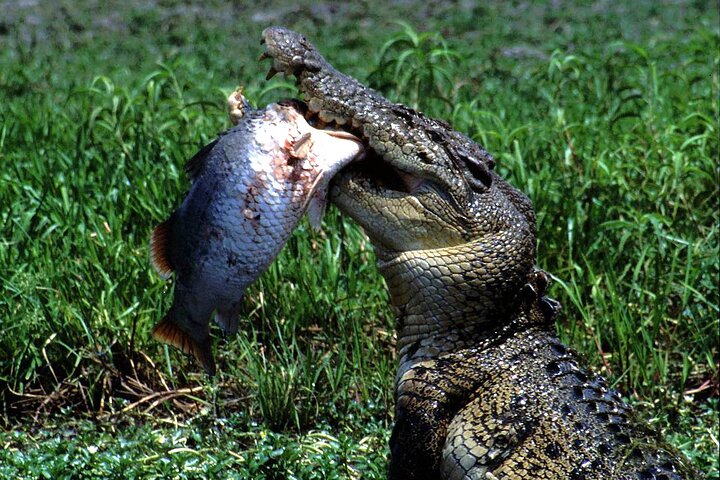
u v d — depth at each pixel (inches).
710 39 935.0
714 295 637.3
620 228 674.2
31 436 561.9
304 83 395.5
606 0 1557.6
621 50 1240.8
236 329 397.7
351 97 394.9
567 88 981.2
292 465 498.0
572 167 737.0
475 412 394.9
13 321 593.3
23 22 1477.6
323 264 644.1
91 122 788.0
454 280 402.0
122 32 1439.5
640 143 778.8
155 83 890.1
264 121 384.2
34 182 717.9
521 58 1249.4
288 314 621.9
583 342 617.6
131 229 680.4
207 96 1027.3
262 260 386.0
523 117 909.8
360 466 510.0
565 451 378.6
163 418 583.2
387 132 393.1
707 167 724.7
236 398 595.2
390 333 618.2
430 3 1581.0
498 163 729.0
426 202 399.5
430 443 396.2
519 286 410.3
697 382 618.2
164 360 606.9
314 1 1606.8
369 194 400.8
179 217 389.1
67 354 597.3
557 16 1462.8
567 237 664.4
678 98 876.6
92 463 495.2
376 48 1301.7
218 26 1466.5
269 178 379.6
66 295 617.3
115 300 613.9
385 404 576.4
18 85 1106.1
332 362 608.1
